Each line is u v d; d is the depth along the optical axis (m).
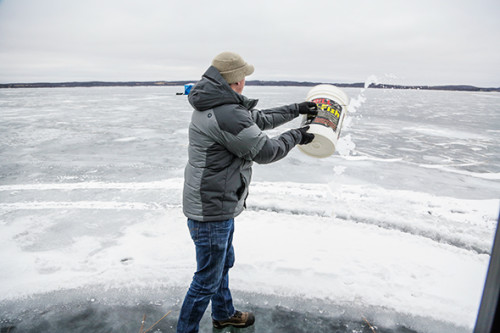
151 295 2.24
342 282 2.34
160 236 3.10
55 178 5.11
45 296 2.22
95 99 30.81
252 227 3.23
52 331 1.93
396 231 3.19
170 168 5.66
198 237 1.56
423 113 16.41
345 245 2.88
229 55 1.41
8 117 14.07
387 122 12.35
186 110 17.16
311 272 2.45
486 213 3.75
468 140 8.63
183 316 1.69
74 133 9.48
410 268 2.53
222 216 1.53
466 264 2.61
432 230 3.29
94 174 5.31
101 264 2.61
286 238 3.00
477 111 18.14
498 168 5.86
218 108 1.40
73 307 2.13
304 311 2.10
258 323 2.01
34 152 7.01
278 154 1.53
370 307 2.11
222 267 1.64
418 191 4.55
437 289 2.27
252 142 1.41
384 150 7.29
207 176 1.49
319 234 3.09
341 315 2.06
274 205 3.88
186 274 2.44
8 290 2.27
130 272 2.46
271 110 1.81
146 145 7.69
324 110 2.08
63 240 3.05
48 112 16.52
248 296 2.23
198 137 1.46
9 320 2.02
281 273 2.44
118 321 2.02
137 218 3.54
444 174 5.44
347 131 10.00
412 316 2.03
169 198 4.16
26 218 3.57
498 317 0.70
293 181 4.89
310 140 1.75
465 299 2.16
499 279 0.69
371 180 5.02
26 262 2.65
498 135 9.41
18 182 4.91
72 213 3.70
